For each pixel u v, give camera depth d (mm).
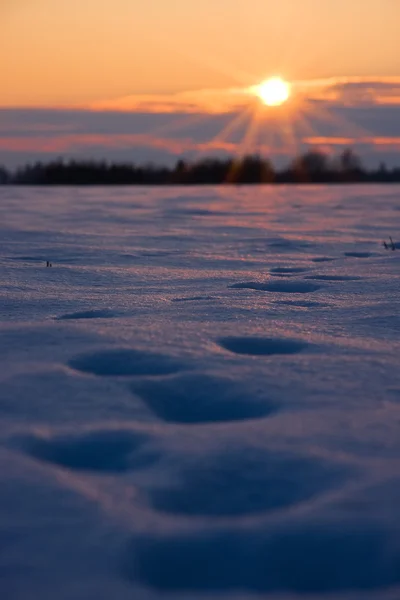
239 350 3902
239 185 32062
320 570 1734
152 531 1883
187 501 2086
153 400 3043
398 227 13547
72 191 26109
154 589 1641
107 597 1587
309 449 2424
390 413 2807
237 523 1930
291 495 2111
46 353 3691
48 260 8820
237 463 2322
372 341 4090
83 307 5410
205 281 6996
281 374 3330
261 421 2736
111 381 3221
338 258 9008
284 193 25547
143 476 2250
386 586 1674
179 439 2545
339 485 2141
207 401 3021
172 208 18359
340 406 2895
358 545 1806
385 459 2328
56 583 1639
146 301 5684
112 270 7836
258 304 5445
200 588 1670
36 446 2486
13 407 2891
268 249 10180
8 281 6883
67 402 2953
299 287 6598
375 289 6234
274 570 1738
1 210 17188
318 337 4164
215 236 11977
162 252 9758
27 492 2105
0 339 3988
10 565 1713
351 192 25984
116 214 16359
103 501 2061
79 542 1821
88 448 2490
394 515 1925
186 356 3619
